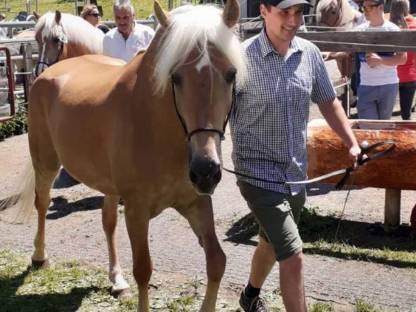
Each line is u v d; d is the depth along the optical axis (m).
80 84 4.07
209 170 2.72
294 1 2.80
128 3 6.41
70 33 6.67
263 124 3.01
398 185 4.75
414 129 5.30
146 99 3.25
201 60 2.78
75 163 3.97
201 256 4.73
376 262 4.43
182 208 3.49
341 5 9.51
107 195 4.11
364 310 3.69
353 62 9.05
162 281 4.27
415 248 4.69
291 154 3.04
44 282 4.34
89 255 4.90
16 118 9.86
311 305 3.80
